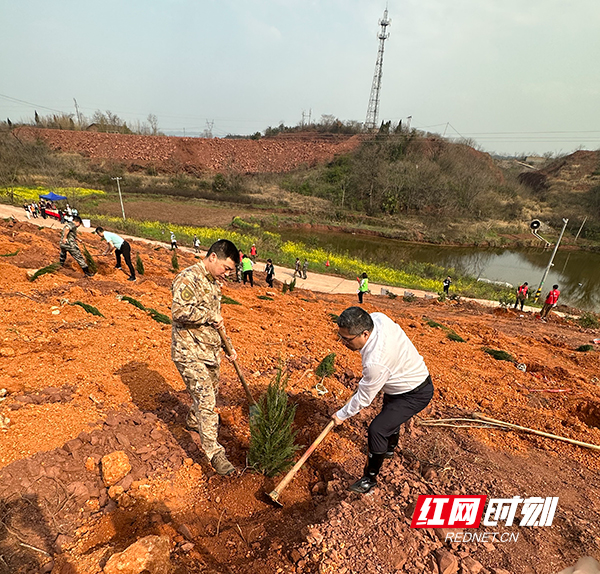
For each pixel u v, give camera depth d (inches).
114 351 156.5
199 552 79.7
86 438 104.0
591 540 89.9
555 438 136.9
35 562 71.5
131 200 1870.1
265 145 2753.4
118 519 84.0
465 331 349.4
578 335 415.8
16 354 139.6
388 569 76.8
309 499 102.3
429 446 126.5
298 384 160.9
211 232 1277.1
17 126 2790.4
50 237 452.4
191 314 96.8
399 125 3088.1
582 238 1953.7
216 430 102.7
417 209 2105.1
